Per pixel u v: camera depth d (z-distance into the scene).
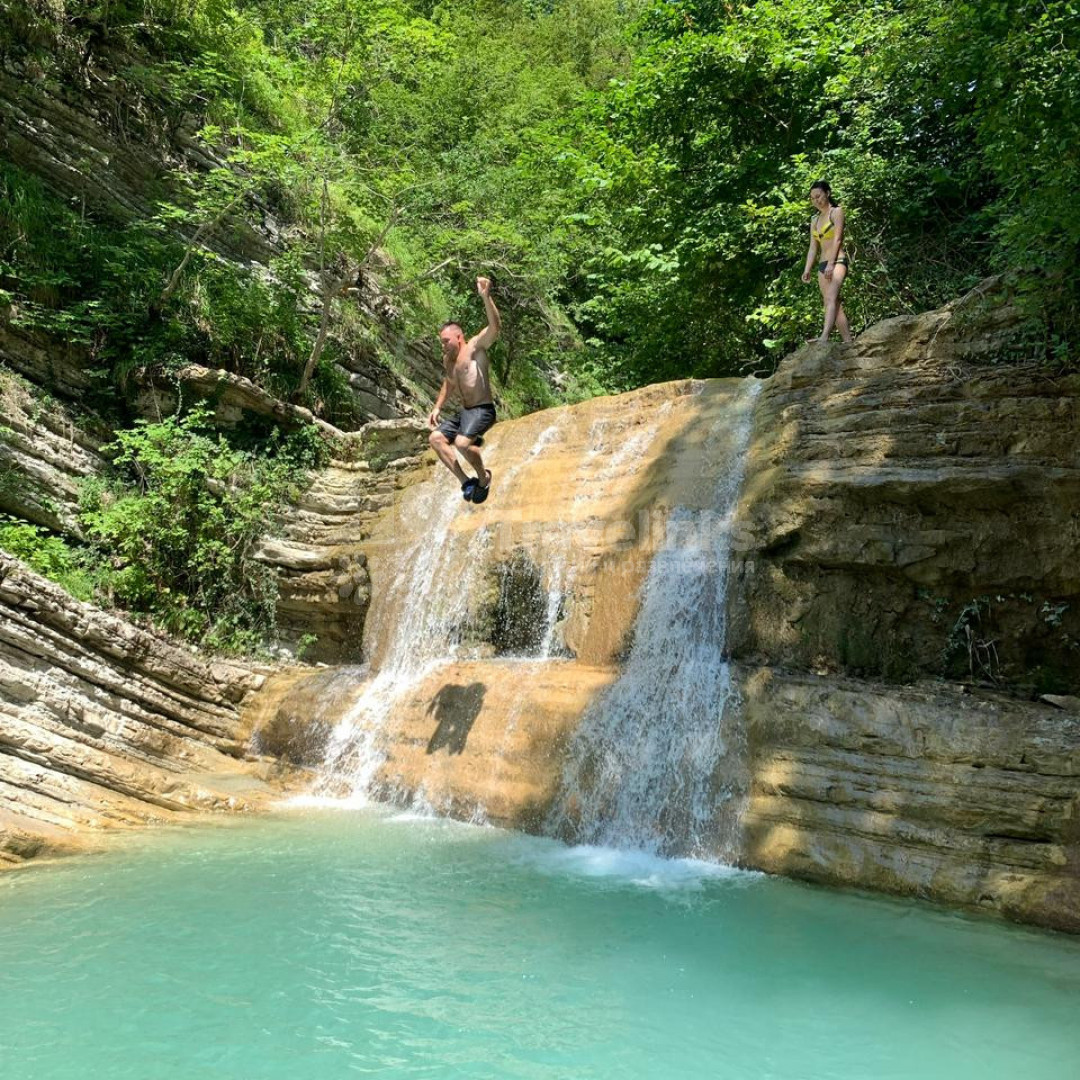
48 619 9.48
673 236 16.31
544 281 23.03
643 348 17.59
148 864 7.06
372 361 20.39
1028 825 5.83
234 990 4.68
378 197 19.70
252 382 16.31
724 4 15.79
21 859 7.12
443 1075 3.77
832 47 13.55
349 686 11.05
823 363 8.95
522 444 12.59
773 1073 3.80
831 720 7.03
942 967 4.96
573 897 6.23
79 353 14.30
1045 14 8.24
